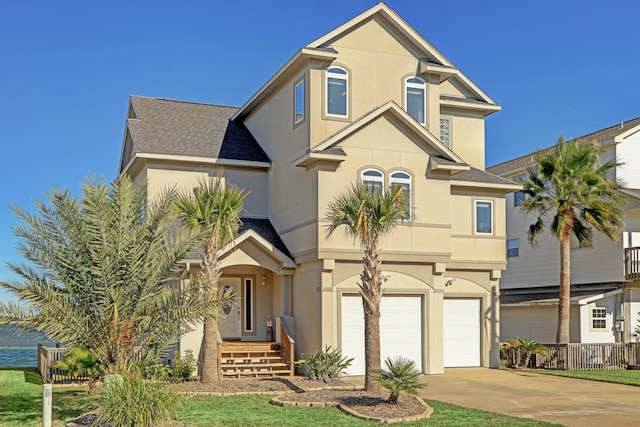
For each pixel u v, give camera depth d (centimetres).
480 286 2595
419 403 1590
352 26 2386
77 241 1421
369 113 2275
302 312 2334
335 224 1833
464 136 2839
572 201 2750
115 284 1415
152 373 1673
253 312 2531
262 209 2653
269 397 1748
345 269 2242
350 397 1662
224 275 2520
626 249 2934
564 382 2145
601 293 2956
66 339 1394
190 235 1537
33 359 3272
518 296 3406
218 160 2567
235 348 2305
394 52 2461
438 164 2334
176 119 2811
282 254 2355
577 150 2764
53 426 1353
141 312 1438
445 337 2536
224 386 1906
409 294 2342
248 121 2889
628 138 3147
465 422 1409
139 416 1230
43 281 1405
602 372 2480
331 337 2200
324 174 2228
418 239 2328
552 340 3078
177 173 2547
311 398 1662
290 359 2234
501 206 2658
